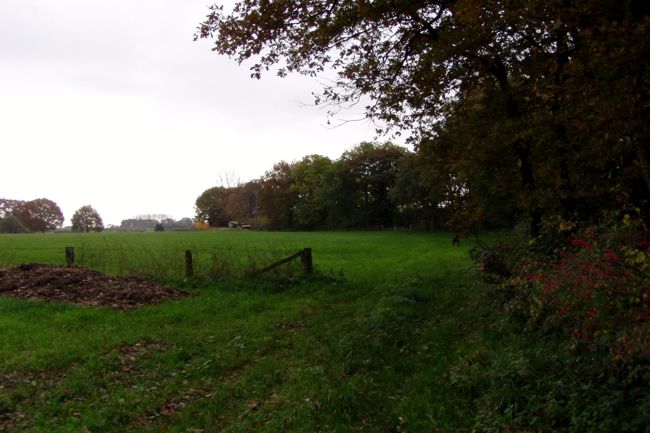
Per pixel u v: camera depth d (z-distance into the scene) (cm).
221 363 881
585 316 549
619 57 590
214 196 12912
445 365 783
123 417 664
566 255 605
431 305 1245
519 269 898
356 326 1057
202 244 4247
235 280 1645
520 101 1115
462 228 1152
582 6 692
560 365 618
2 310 1209
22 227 10081
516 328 822
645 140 631
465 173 1194
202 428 638
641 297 490
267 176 10300
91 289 1435
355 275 1956
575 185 906
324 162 9550
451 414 615
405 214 7631
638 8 654
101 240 4969
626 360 491
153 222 15512
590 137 735
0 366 833
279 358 912
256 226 10456
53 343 962
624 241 532
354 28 1182
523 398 581
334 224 8912
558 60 908
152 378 808
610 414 491
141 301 1363
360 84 1281
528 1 744
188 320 1190
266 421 639
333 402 662
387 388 728
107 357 890
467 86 1334
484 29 955
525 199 1032
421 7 1141
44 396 723
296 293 1539
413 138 1516
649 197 681
